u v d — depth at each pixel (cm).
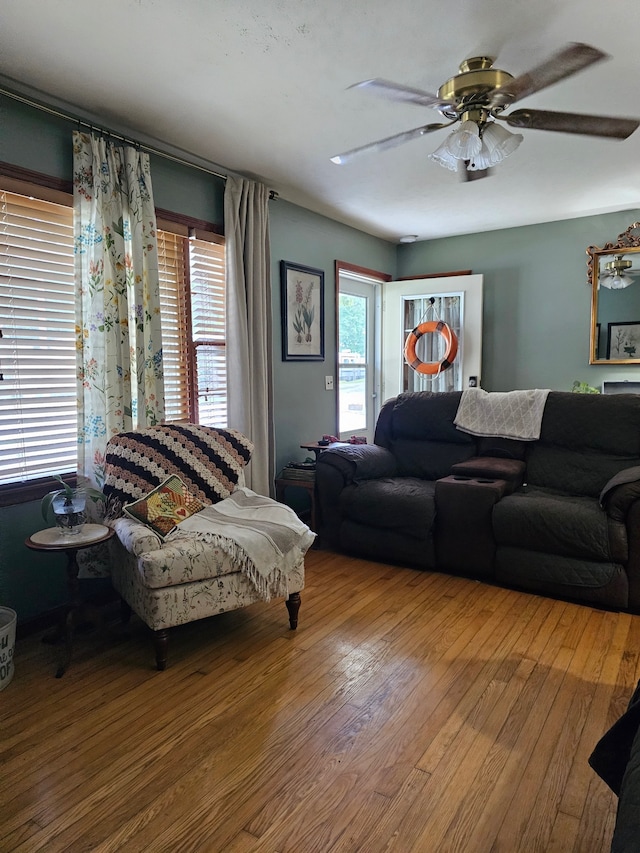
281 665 228
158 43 205
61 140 259
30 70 224
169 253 321
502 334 514
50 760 172
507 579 302
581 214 459
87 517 268
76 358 265
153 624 220
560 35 204
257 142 300
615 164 340
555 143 305
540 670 221
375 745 178
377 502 339
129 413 285
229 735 183
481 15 191
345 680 215
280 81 235
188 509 259
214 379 358
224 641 249
